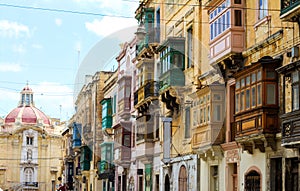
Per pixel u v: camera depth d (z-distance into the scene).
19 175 90.31
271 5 19.02
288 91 17.41
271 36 18.61
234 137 20.95
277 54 18.47
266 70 18.20
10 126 91.06
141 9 27.83
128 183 27.81
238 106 19.97
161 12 27.16
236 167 21.33
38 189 90.31
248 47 20.44
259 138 18.27
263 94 18.14
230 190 21.45
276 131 17.95
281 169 18.00
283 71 17.36
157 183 24.33
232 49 20.52
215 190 22.72
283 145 16.88
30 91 94.62
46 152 91.88
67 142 65.00
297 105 16.48
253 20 20.25
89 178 44.94
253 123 18.66
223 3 21.23
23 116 91.88
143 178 25.19
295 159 17.33
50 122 94.44
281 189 18.06
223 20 21.23
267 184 18.48
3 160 89.88
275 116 18.06
